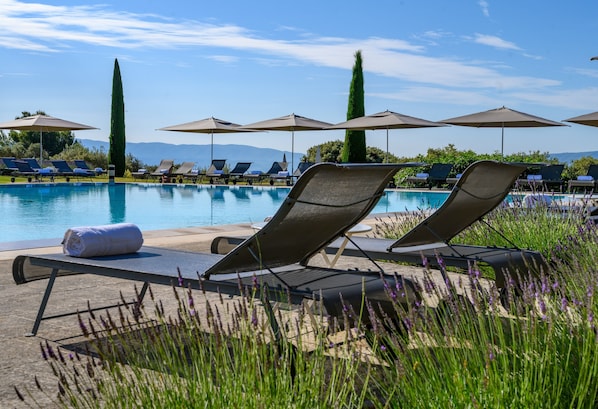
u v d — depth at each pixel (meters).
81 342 3.58
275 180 28.14
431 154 25.42
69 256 3.86
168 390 2.01
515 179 4.73
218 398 1.95
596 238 4.48
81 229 3.89
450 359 2.10
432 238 4.77
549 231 6.05
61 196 19.16
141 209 16.00
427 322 2.24
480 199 4.61
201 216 14.59
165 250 4.23
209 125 24.05
